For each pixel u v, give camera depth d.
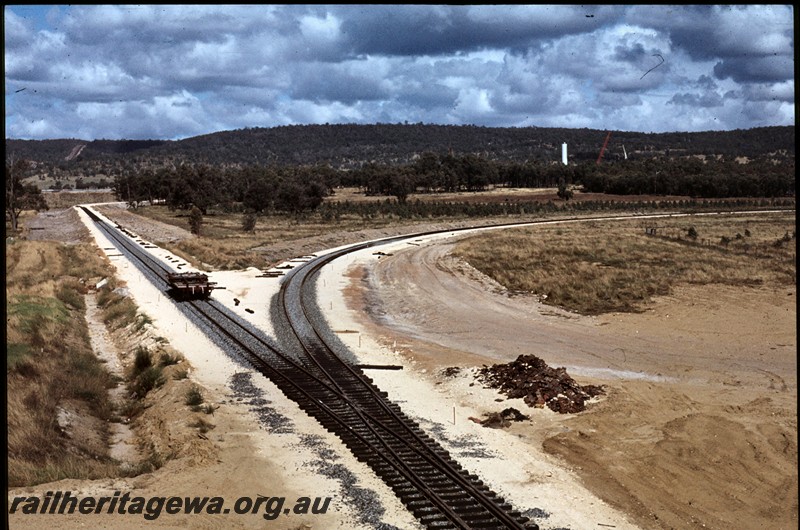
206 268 61.22
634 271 50.50
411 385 26.78
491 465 18.70
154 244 82.88
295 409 23.50
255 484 17.25
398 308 43.38
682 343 33.06
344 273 58.22
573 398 24.16
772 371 28.42
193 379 26.91
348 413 22.73
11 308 36.44
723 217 113.88
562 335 35.25
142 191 185.50
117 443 21.89
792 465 19.03
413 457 18.83
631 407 23.69
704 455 19.80
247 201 135.75
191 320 38.03
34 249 70.19
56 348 30.45
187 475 17.61
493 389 25.52
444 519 15.28
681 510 16.66
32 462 17.84
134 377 28.72
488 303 44.19
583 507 16.45
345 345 32.75
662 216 123.25
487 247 70.94
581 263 56.31
